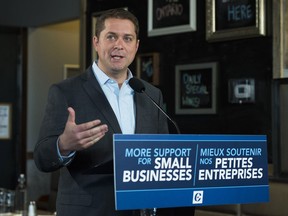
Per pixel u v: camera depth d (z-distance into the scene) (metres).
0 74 5.79
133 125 1.78
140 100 1.82
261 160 1.56
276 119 3.35
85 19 4.76
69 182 1.66
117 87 1.78
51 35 6.03
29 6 5.65
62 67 6.13
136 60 4.25
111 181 1.62
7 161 5.82
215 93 3.69
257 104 3.48
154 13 4.10
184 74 3.90
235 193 1.51
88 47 4.73
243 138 1.53
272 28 3.39
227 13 3.61
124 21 1.71
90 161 1.64
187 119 3.90
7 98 5.84
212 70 3.71
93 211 1.60
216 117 3.71
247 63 3.54
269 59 3.42
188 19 3.87
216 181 1.48
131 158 1.35
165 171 1.39
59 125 1.66
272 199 3.16
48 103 1.72
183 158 1.42
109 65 1.73
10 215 3.12
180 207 1.51
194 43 3.86
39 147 1.59
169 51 4.04
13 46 5.84
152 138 1.38
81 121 1.68
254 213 3.23
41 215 3.21
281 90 3.33
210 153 1.46
